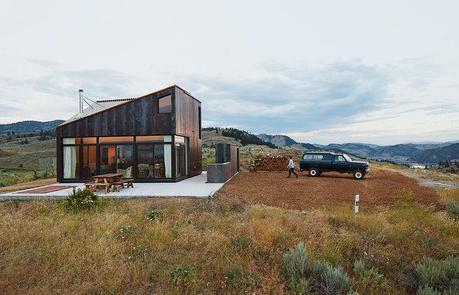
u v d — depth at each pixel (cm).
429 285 606
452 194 1573
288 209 1239
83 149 1962
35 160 11669
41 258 716
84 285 591
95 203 1232
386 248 808
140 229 934
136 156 1941
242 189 1750
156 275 652
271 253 760
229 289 602
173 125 1911
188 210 1173
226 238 836
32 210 1249
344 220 1023
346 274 627
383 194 1675
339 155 2523
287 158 3181
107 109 1938
